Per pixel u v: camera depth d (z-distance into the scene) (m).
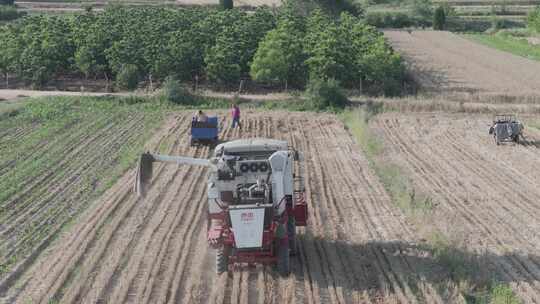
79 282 14.47
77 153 26.00
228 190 14.83
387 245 16.34
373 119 32.72
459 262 15.13
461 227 17.62
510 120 28.22
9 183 21.94
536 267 14.98
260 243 13.50
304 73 38.94
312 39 40.22
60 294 14.00
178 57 39.22
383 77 38.72
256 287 14.02
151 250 16.14
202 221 18.20
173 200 20.14
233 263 14.57
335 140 28.47
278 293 13.66
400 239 16.78
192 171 23.47
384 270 14.81
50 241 17.05
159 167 23.97
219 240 13.66
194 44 40.28
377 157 25.58
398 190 20.91
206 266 15.12
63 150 26.45
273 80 39.00
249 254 14.11
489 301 13.39
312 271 14.74
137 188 14.75
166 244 16.45
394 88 38.91
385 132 30.09
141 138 28.61
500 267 15.04
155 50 39.97
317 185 21.72
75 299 13.70
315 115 33.66
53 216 18.80
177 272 14.82
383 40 41.69
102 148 26.83
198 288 13.96
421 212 18.66
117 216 18.66
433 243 16.31
